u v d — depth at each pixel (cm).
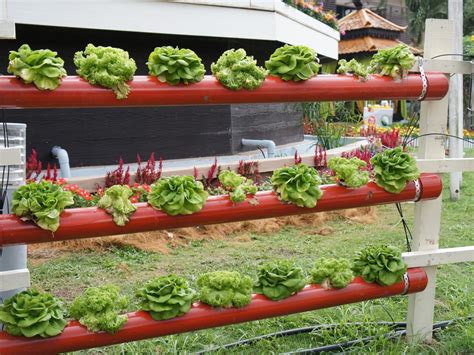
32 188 230
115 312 242
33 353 229
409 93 285
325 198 277
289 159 675
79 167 637
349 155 735
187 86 245
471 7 1950
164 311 248
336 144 932
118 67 229
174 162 692
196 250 495
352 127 1177
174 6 630
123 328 245
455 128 696
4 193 262
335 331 322
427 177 297
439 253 308
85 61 229
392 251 296
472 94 324
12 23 217
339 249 500
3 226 222
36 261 452
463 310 356
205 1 648
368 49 1786
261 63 802
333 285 282
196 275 423
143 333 249
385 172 283
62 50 617
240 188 259
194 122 716
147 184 564
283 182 265
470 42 1517
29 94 221
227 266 449
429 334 319
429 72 291
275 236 545
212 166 611
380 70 288
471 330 320
